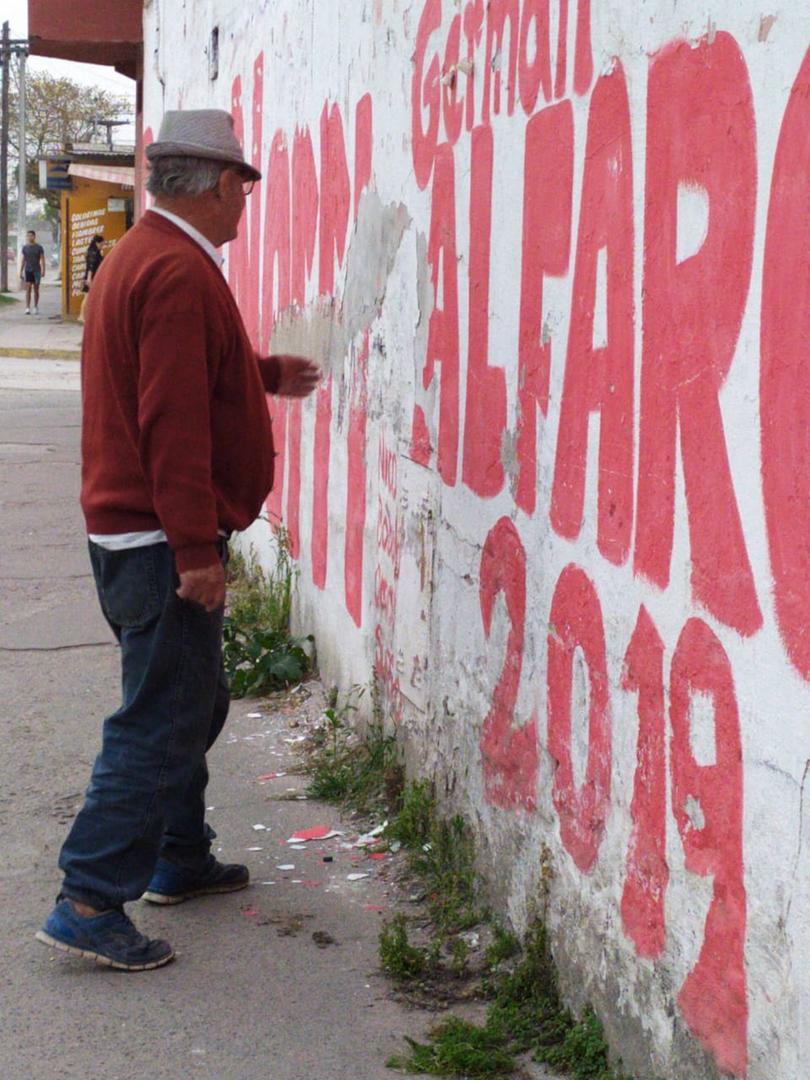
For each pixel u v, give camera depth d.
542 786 3.31
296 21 6.06
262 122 6.87
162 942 3.56
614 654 2.89
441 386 4.04
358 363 5.09
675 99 2.57
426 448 4.20
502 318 3.53
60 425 14.93
